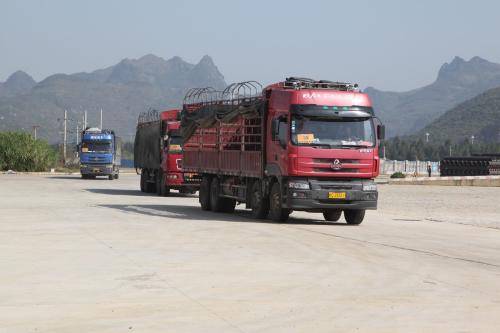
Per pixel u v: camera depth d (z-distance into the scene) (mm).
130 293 12938
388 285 14148
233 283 14094
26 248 19125
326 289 13602
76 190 52719
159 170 48094
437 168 174250
